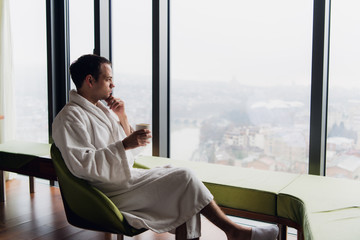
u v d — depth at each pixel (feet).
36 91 11.97
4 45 11.60
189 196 5.58
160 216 5.69
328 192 6.09
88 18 11.05
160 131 9.83
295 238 7.82
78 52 11.42
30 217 8.95
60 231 8.16
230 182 6.66
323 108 7.76
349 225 4.61
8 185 11.59
